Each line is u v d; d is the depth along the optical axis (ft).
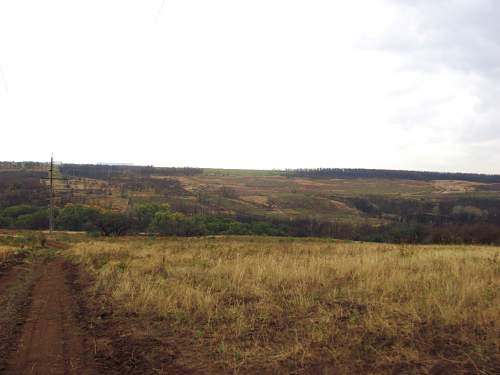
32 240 122.31
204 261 54.24
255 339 21.48
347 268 40.32
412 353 18.29
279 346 20.35
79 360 19.88
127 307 29.30
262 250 75.41
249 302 29.19
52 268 59.06
